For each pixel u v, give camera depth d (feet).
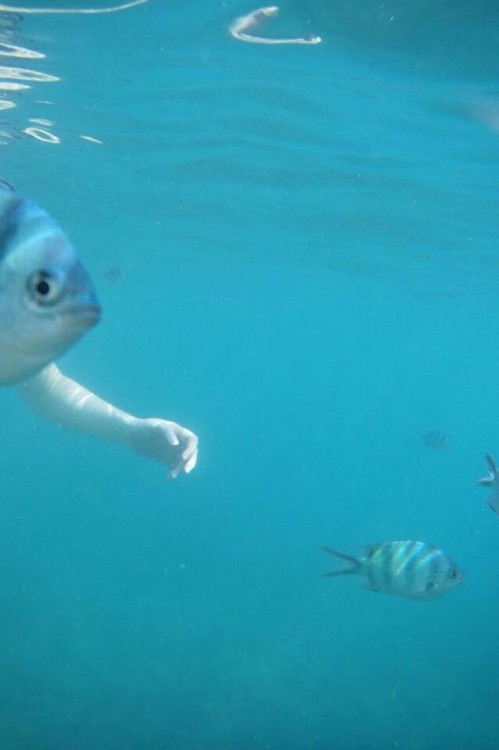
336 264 101.91
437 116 41.50
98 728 41.19
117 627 60.70
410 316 153.58
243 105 43.34
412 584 23.03
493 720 52.60
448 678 61.36
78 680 48.01
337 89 38.93
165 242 102.68
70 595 68.44
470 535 209.97
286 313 188.65
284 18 30.78
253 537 120.57
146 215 83.82
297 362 409.69
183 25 32.42
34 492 157.48
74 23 33.14
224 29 32.50
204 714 46.03
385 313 155.12
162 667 52.95
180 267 129.18
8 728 38.75
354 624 73.56
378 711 51.37
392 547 23.11
